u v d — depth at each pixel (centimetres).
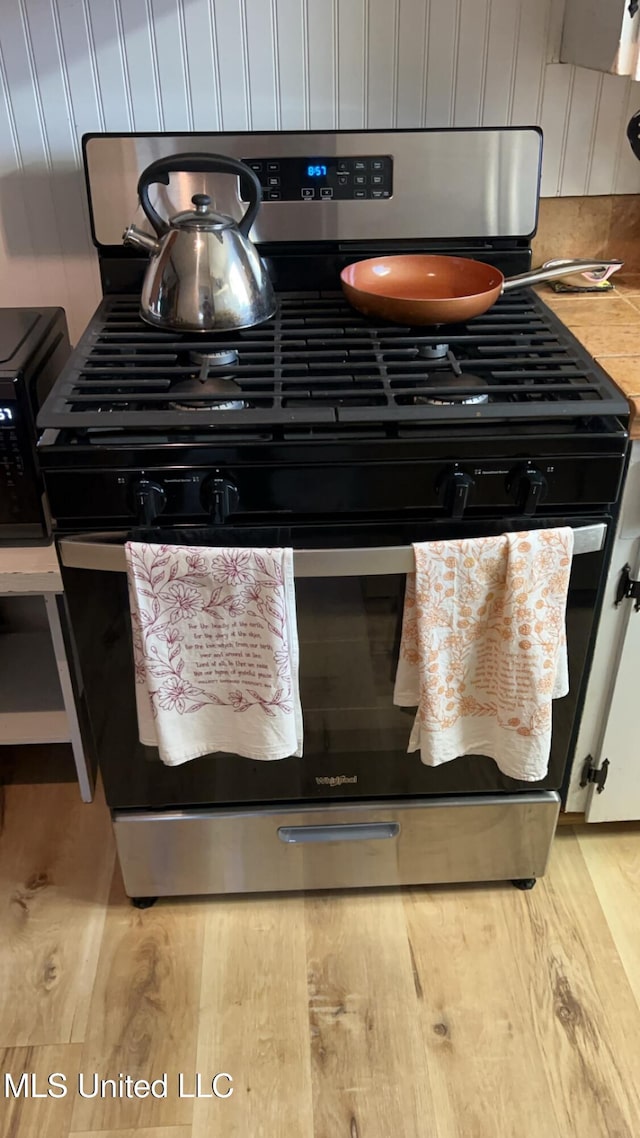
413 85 146
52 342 141
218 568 108
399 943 146
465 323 134
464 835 145
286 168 140
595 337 130
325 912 151
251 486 109
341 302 144
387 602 118
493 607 115
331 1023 134
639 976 140
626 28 121
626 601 128
